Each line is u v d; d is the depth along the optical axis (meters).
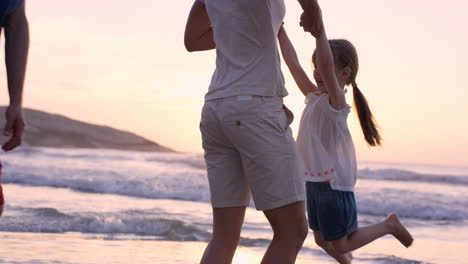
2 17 2.05
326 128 3.70
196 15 3.03
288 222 2.65
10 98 2.06
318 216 3.83
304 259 5.65
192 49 3.17
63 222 7.62
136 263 5.32
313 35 2.92
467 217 11.41
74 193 13.31
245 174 2.70
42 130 90.50
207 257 2.79
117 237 6.89
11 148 2.07
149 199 12.81
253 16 2.57
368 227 4.02
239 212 2.83
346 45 3.85
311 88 3.66
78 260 5.34
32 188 14.20
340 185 3.74
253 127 2.56
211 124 2.70
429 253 6.36
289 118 2.71
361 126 4.01
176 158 38.50
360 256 5.82
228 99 2.59
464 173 42.94
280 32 3.39
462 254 6.34
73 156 37.00
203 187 15.03
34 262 5.14
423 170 48.59
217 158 2.80
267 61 2.60
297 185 2.64
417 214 11.79
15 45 2.08
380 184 21.91
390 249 6.51
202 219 8.88
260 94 2.56
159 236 7.11
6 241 6.29
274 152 2.58
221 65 2.68
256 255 5.89
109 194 13.62
